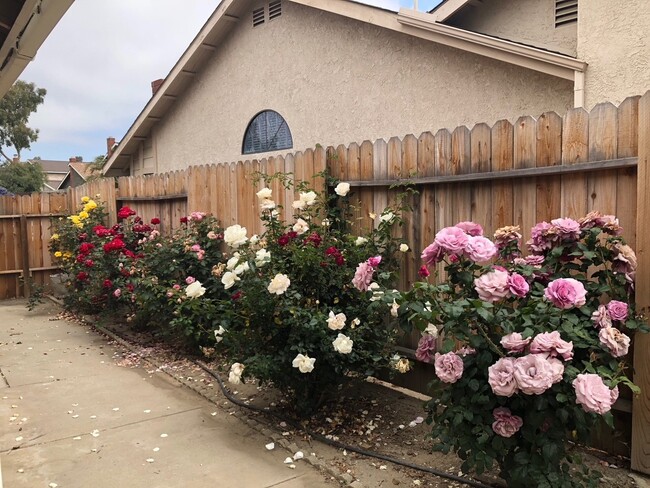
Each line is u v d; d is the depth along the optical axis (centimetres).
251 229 520
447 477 271
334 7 684
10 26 329
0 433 336
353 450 305
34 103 3338
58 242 804
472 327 230
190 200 617
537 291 248
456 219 350
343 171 430
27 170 3253
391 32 659
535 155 302
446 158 352
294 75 804
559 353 204
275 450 312
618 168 269
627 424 275
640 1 450
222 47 938
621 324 254
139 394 412
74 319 699
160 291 510
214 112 974
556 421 215
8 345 566
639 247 257
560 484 211
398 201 385
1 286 882
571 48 560
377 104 685
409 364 336
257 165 512
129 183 750
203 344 494
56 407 383
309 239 362
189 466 291
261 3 849
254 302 330
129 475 281
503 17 624
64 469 288
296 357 315
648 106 253
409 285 383
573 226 250
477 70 577
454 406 231
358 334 333
